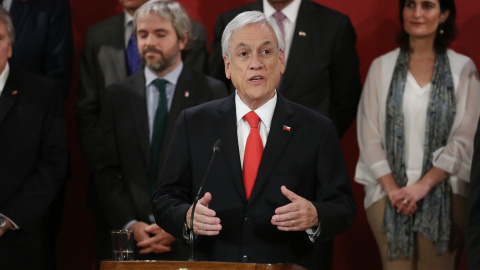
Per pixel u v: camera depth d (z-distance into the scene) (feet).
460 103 46.37
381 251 46.57
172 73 44.62
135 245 42.73
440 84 46.47
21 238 41.19
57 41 50.06
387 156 46.60
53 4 50.11
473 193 24.50
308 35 46.83
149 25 43.91
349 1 55.67
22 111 42.34
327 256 43.88
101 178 43.91
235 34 30.91
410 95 46.70
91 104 49.32
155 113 43.86
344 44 47.11
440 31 47.47
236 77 30.86
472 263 23.93
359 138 48.14
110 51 49.73
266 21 31.14
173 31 44.24
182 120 32.04
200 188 28.84
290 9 47.62
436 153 45.52
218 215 30.35
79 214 55.67
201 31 50.29
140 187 43.06
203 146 31.19
